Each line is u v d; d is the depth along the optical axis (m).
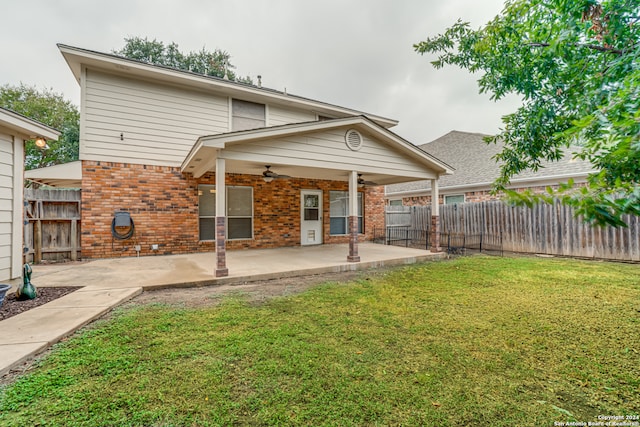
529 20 2.52
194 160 7.02
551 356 2.74
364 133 7.71
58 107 19.50
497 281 5.66
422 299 4.55
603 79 2.00
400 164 8.35
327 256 8.31
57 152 19.47
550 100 2.66
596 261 7.68
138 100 8.38
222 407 2.02
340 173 9.20
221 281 5.66
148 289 5.14
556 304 4.24
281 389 2.22
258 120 10.16
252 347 2.90
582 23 2.09
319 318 3.73
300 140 6.82
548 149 2.84
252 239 9.85
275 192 10.27
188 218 8.91
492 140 3.54
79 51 7.30
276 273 6.19
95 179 7.87
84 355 2.71
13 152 5.07
